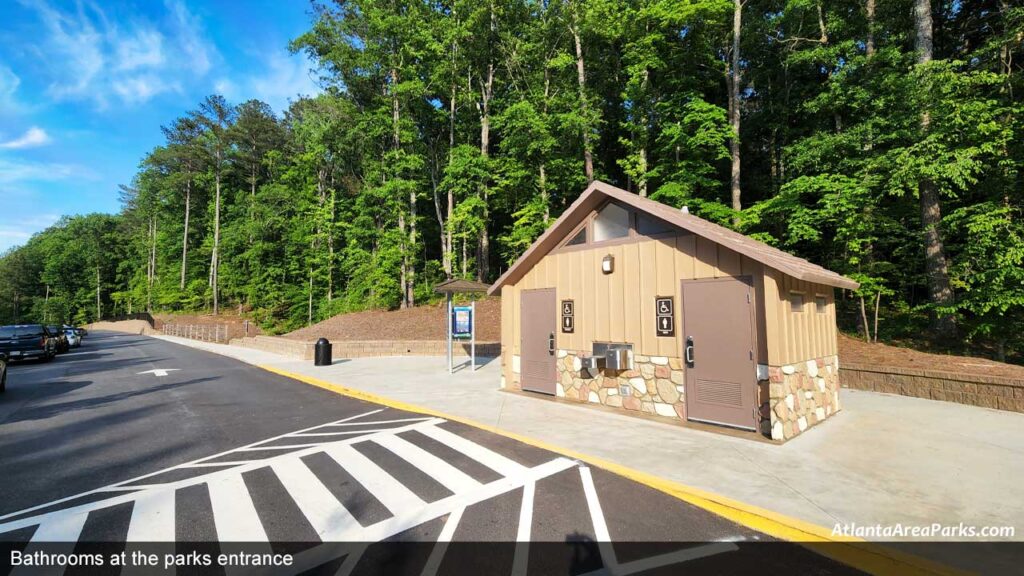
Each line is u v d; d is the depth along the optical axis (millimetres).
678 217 6609
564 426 6711
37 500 4387
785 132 20469
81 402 9281
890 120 12602
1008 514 3840
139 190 67500
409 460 5449
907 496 4211
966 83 10812
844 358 11297
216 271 45594
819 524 3678
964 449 5523
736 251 5996
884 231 14445
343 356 16281
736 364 6312
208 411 8328
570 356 8484
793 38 17578
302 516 3994
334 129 28016
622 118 25000
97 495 4496
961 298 11992
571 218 8297
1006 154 11977
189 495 4473
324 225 29734
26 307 72875
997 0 15930
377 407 8500
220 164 47844
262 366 14711
